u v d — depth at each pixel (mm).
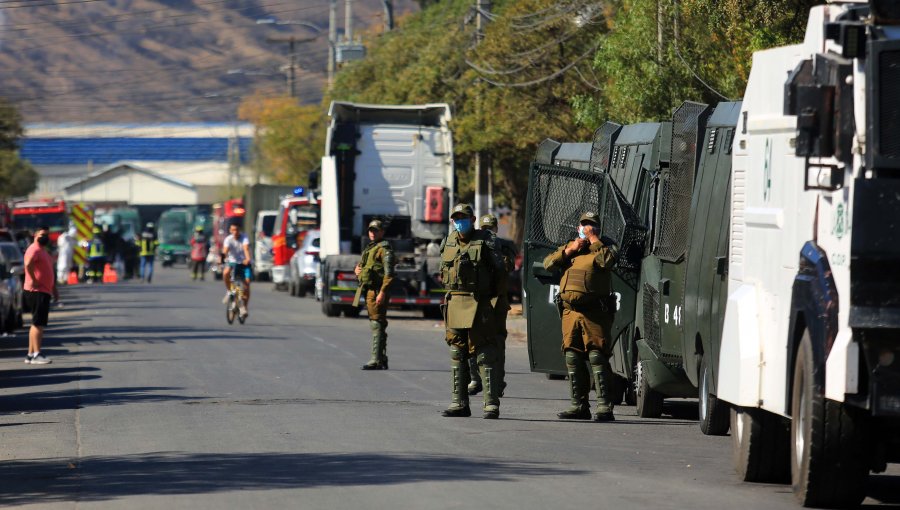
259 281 176250
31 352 61531
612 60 75188
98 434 38719
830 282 25844
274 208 182125
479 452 34781
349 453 34375
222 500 27578
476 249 41938
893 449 26734
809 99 25516
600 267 41750
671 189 41875
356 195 99812
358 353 65938
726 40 67875
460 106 120750
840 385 24891
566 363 43781
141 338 75125
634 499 27812
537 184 46500
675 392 42969
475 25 119062
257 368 58125
